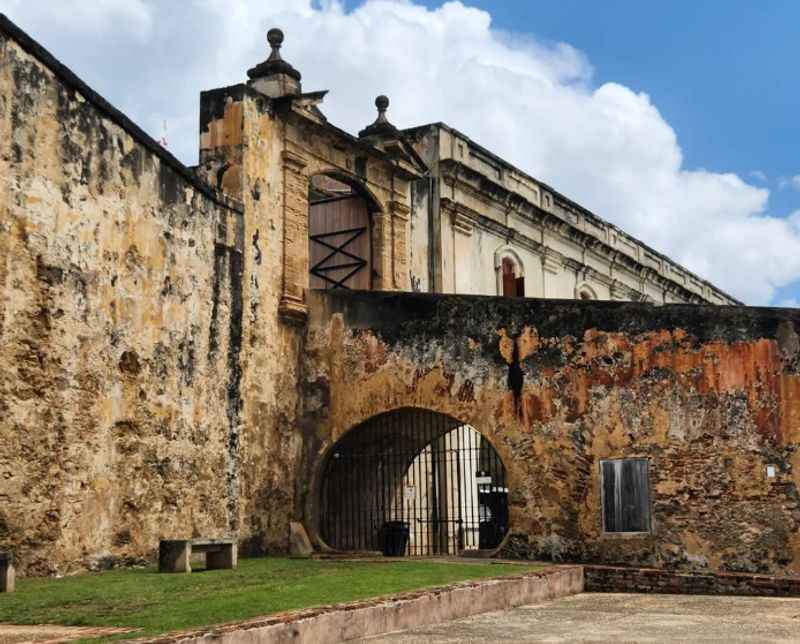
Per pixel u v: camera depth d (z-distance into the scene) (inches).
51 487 414.9
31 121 418.3
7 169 403.9
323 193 771.4
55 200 429.7
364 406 605.3
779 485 514.9
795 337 522.6
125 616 281.1
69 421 428.8
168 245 510.9
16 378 401.1
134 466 471.8
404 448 692.1
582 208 1053.8
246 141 590.2
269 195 609.6
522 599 407.2
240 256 575.5
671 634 306.3
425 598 336.2
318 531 605.9
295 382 615.8
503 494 686.5
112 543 452.1
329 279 742.5
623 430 545.6
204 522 523.8
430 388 590.9
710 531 523.5
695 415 534.0
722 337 534.0
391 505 704.4
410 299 604.4
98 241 456.4
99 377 450.6
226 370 553.6
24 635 249.1
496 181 893.8
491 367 578.9
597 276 1080.8
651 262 1235.2
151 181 499.5
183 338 518.3
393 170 740.0
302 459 612.1
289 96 615.5
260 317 589.0
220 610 291.1
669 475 534.0
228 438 550.6
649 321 549.0
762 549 513.7
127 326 474.0
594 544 542.9
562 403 560.4
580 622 341.4
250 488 567.2
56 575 411.8
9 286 400.8
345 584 373.4
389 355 603.8
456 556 577.0
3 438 392.2
